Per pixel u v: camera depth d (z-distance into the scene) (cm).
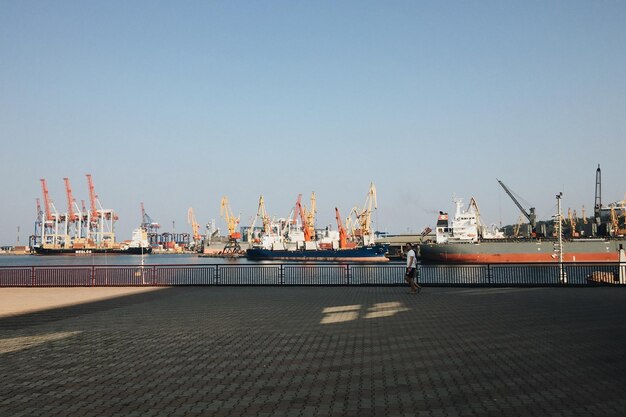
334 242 14812
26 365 1053
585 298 2400
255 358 1111
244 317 1791
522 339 1323
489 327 1527
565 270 3609
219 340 1332
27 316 1855
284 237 17900
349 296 2570
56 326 1605
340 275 3822
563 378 924
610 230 12225
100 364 1060
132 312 1958
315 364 1050
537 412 725
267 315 1841
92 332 1480
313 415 717
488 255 8706
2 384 901
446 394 823
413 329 1500
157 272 3603
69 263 15500
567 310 1936
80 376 958
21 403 782
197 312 1944
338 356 1128
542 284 3070
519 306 2077
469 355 1131
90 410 745
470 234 9875
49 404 776
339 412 730
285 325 1592
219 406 762
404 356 1124
